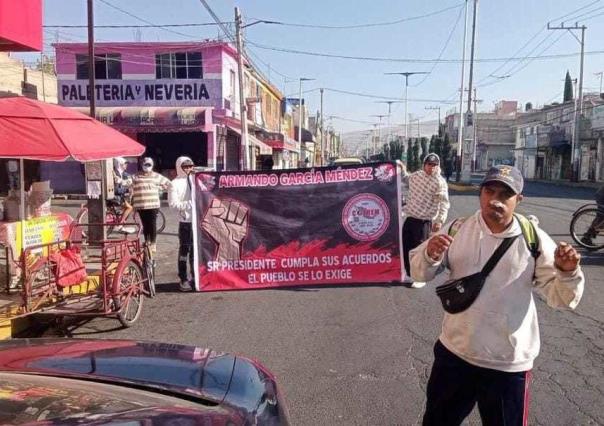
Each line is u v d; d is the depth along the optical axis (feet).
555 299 9.25
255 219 28.12
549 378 16.22
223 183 27.99
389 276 28.53
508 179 9.45
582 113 156.87
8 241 23.66
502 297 9.55
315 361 17.70
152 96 95.45
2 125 21.17
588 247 37.65
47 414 6.61
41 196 28.99
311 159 279.08
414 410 14.29
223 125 97.14
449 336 10.05
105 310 20.61
